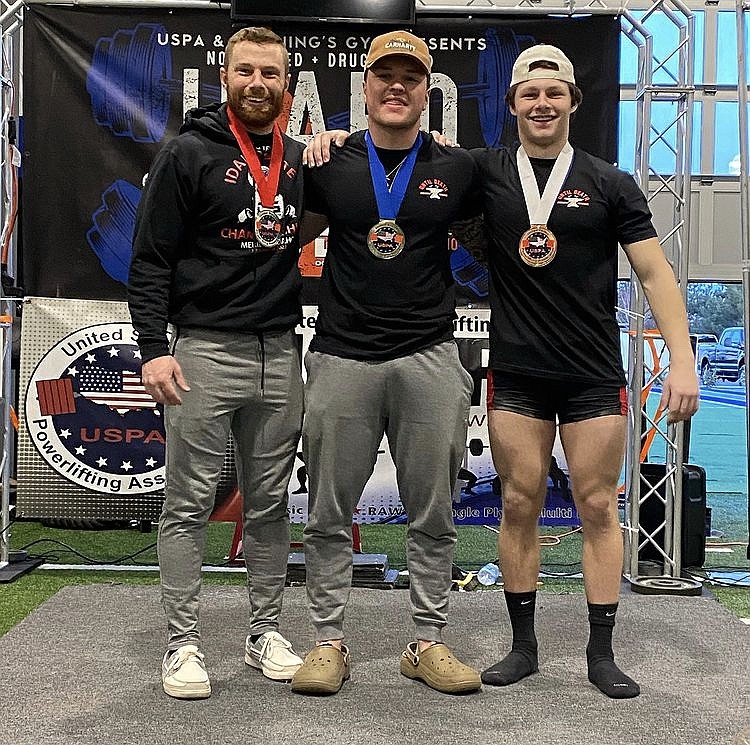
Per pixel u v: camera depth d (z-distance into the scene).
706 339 7.90
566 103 2.63
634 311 4.13
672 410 2.58
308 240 2.94
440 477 2.63
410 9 4.07
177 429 2.63
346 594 2.75
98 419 4.27
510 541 2.81
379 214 2.56
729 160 7.28
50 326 4.23
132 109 4.18
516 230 2.63
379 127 2.58
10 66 4.18
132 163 4.19
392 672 2.86
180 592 2.68
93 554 4.66
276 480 2.76
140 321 2.56
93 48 4.16
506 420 2.71
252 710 2.53
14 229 4.76
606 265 2.68
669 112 7.22
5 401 4.22
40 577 4.13
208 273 2.61
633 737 2.38
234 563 4.31
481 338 4.23
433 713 2.53
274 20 4.06
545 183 2.65
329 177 2.62
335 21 4.06
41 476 4.28
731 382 7.85
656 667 2.93
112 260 4.22
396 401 2.62
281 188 2.62
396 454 2.68
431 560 2.73
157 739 2.33
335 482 2.64
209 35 4.17
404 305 2.58
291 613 3.48
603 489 2.70
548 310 2.63
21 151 4.26
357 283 2.58
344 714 2.51
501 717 2.50
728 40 7.24
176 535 2.68
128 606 3.55
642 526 4.52
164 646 3.08
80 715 2.48
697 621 3.46
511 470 2.73
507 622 3.41
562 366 2.63
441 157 2.65
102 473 4.28
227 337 2.63
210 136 2.62
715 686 2.76
